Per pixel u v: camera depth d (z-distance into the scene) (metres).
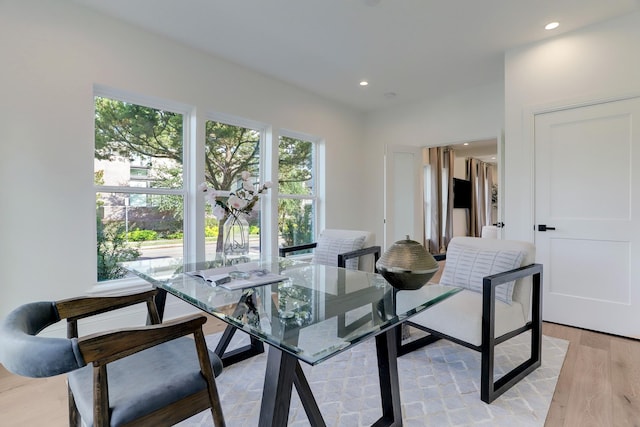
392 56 3.25
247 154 3.74
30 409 1.67
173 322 1.09
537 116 2.96
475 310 1.82
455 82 3.92
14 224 2.21
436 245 6.56
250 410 1.67
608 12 2.50
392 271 1.54
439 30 2.77
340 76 3.75
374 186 5.04
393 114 4.83
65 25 2.40
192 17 2.61
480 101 4.03
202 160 3.22
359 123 5.04
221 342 2.17
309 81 3.91
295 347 1.09
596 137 2.68
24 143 2.24
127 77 2.71
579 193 2.77
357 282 1.94
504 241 2.17
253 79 3.62
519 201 3.04
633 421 1.56
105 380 0.93
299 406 1.71
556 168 2.87
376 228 5.02
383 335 1.50
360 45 3.04
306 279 2.00
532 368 2.01
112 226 2.75
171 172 3.11
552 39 2.87
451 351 2.32
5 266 2.18
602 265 2.67
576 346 2.40
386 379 1.50
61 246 2.39
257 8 2.49
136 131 2.88
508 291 1.97
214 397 1.16
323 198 4.54
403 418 1.58
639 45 2.49
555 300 2.88
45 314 1.22
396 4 2.42
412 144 4.66
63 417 1.61
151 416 1.02
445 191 7.02
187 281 1.89
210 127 3.39
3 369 2.08
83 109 2.49
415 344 2.34
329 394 1.80
